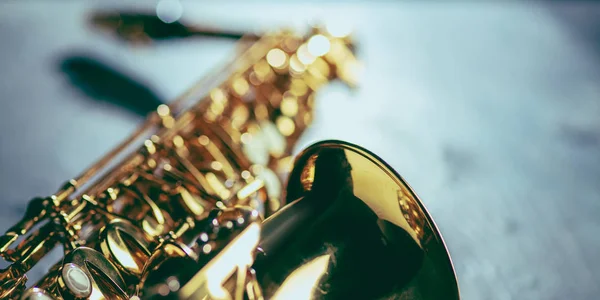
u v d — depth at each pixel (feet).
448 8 3.01
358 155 1.47
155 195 1.62
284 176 1.95
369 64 2.62
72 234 1.47
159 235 1.47
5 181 1.95
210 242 1.32
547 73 2.76
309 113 2.10
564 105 2.58
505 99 2.55
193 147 1.84
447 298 1.40
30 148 2.03
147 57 2.40
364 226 1.42
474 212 2.06
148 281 1.25
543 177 2.21
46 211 1.48
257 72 2.07
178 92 2.33
